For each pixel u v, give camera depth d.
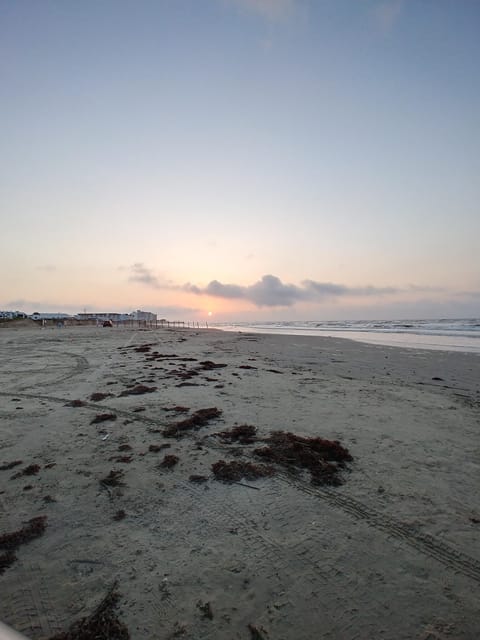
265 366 13.05
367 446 5.23
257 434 5.62
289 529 3.30
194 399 7.68
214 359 14.98
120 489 3.99
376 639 2.24
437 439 5.54
